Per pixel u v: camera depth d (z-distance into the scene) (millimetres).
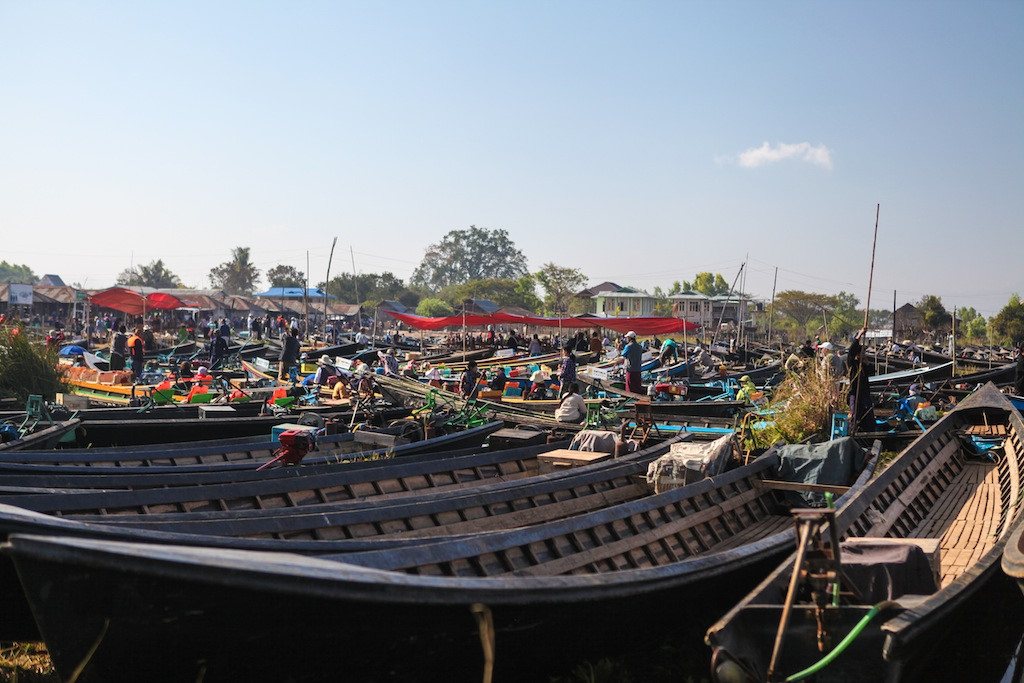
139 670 5254
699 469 11102
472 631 5727
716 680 5664
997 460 13484
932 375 32656
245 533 7324
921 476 11617
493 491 9484
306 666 5449
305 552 6477
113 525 6074
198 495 8852
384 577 5086
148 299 52125
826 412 16953
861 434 15938
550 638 6324
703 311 100250
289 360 27938
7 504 6805
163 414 18891
